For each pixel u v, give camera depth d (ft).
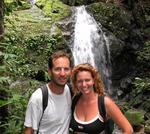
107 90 39.99
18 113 13.85
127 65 41.45
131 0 43.86
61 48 33.99
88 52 39.75
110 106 9.89
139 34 41.68
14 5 17.49
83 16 42.27
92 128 9.85
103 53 40.32
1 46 14.47
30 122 10.10
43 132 10.16
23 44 31.96
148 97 33.06
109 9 42.65
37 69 29.45
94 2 47.50
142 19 42.14
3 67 13.71
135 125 27.09
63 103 10.25
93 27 41.16
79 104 10.30
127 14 42.78
